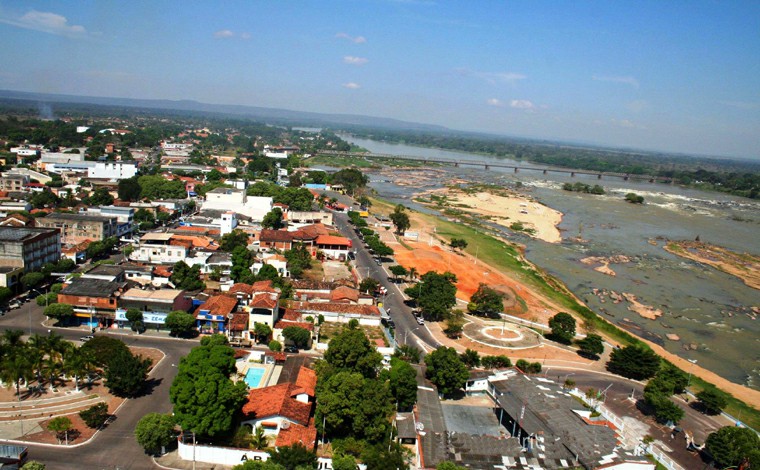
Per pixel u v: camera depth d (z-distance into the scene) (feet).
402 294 592.60
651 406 389.19
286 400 314.14
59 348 333.42
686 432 365.20
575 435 305.94
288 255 631.15
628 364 443.73
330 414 298.35
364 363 360.69
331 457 278.26
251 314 429.38
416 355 412.36
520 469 273.13
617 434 325.83
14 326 418.72
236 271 549.54
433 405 344.90
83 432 293.84
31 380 326.24
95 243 600.80
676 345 577.02
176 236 643.45
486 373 393.50
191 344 415.85
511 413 331.57
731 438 319.88
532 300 633.61
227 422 283.38
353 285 572.92
